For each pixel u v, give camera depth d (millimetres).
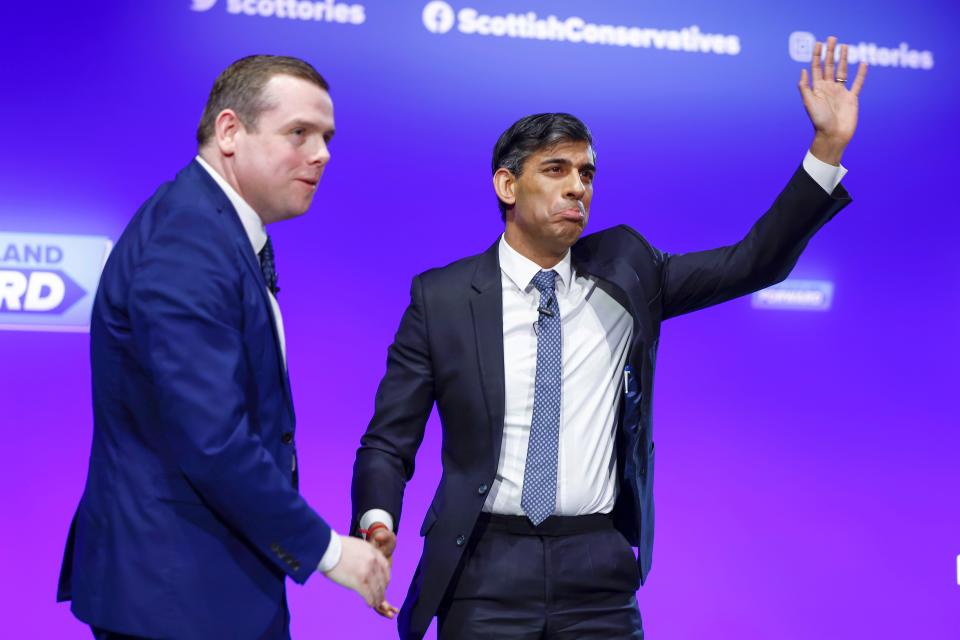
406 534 3281
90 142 3111
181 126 3168
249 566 1562
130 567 1499
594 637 1964
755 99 3588
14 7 3088
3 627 2992
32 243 3062
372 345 3283
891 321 3611
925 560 3555
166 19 3180
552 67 3459
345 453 3244
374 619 3230
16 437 3033
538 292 2053
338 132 3297
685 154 3529
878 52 3676
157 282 1489
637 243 2160
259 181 1631
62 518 3045
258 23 3244
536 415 1978
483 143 3396
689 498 3451
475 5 3416
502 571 1947
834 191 2021
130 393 1536
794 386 3539
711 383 3492
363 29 3330
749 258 2086
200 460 1448
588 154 2027
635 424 2002
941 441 3600
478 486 1969
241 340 1533
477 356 2004
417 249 3330
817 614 3484
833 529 3520
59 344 3074
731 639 3432
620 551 2002
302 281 3250
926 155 3678
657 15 3541
